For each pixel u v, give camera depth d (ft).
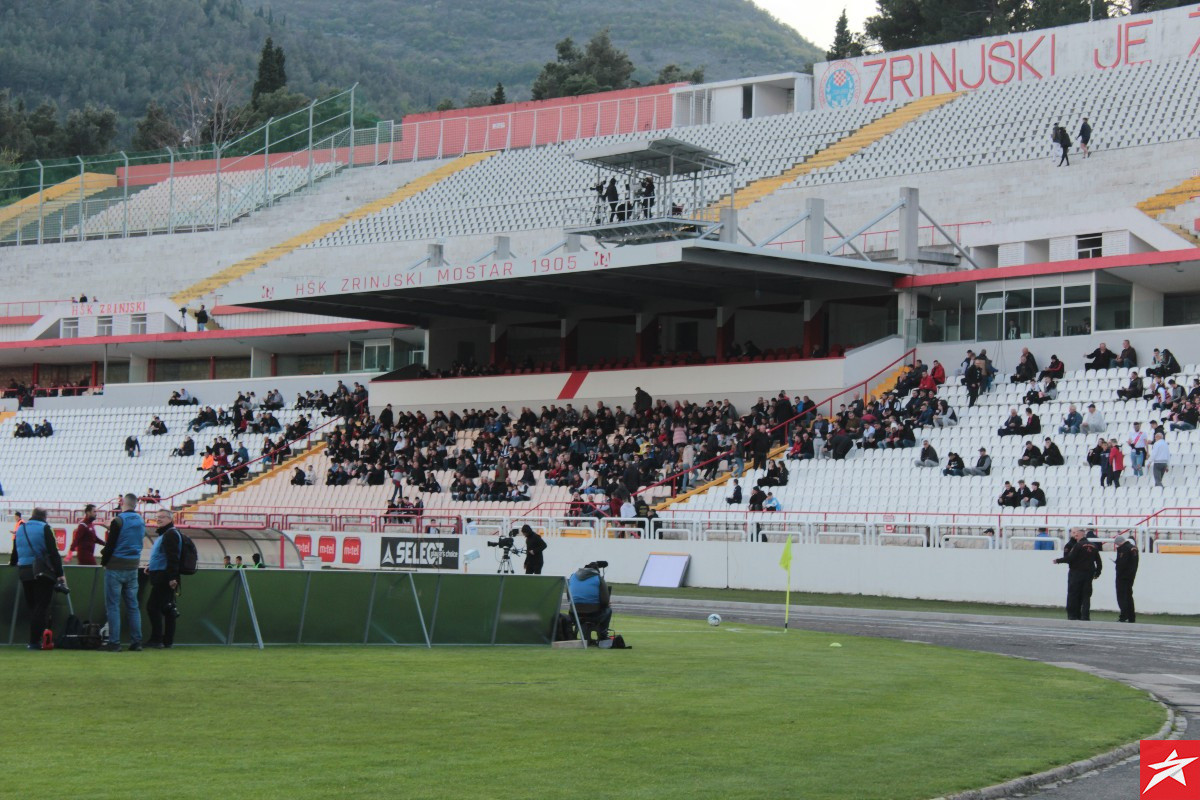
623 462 142.51
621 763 34.58
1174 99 187.42
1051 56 213.25
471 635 65.82
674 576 123.03
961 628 87.30
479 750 35.81
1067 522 110.11
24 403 213.66
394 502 148.56
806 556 116.67
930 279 147.43
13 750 34.19
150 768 32.35
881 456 129.90
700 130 234.58
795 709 44.86
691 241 131.85
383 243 229.04
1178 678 60.03
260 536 94.58
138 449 188.14
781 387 149.59
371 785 31.07
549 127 257.55
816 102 236.84
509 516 141.38
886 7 328.90
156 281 249.55
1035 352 139.74
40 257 260.83
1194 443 116.37
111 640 57.57
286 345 209.56
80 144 431.43
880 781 33.32
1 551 162.09
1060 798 33.81
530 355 185.26
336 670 52.65
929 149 200.64
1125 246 141.59
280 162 263.49
